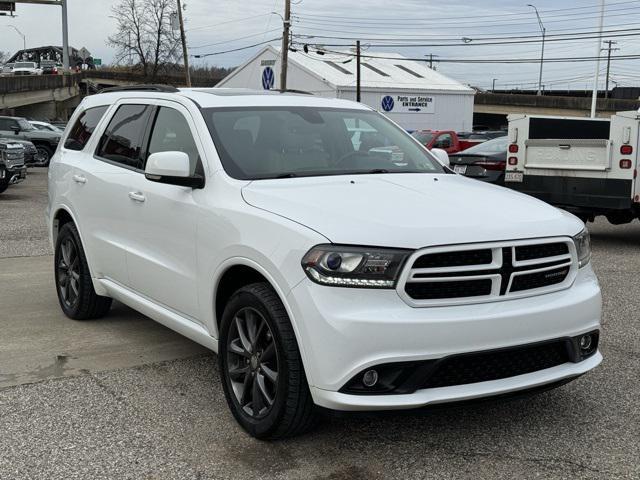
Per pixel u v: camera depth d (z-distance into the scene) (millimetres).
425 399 3398
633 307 6898
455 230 3537
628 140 10047
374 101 47656
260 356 3799
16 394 4520
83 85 56125
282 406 3607
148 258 4832
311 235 3496
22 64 89000
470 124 52219
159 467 3580
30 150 23125
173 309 4668
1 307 6609
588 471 3559
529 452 3762
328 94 47094
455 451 3768
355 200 3861
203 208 4230
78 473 3521
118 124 5637
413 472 3543
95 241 5594
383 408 3355
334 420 4141
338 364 3354
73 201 5883
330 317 3361
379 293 3389
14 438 3900
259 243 3721
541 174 11000
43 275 8008
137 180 5020
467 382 3557
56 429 4016
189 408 4320
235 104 4883
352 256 3389
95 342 5590
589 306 3900
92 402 4402
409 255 3410
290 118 4938
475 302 3531
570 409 4332
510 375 3670
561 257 3842
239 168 4344
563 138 11266
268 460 3654
